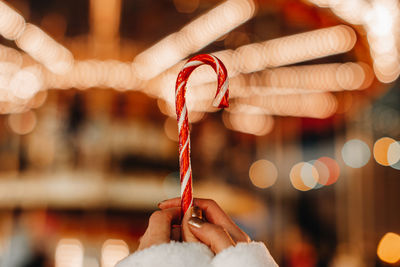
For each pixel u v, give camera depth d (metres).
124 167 5.38
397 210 6.11
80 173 5.19
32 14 6.86
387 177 6.18
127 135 5.62
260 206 6.63
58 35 6.77
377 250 5.36
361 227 6.08
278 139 9.51
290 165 10.55
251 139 10.71
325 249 6.63
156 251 0.79
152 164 5.61
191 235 0.91
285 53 5.69
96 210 4.71
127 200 4.81
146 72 5.95
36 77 5.89
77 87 5.77
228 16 5.30
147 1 6.71
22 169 6.16
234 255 0.78
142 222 4.76
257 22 6.18
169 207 1.09
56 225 4.70
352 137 6.26
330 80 5.96
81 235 4.61
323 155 10.44
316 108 7.73
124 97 5.88
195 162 8.29
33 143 5.96
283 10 4.15
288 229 7.68
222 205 5.59
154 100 6.17
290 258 6.39
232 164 10.05
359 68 4.65
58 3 6.69
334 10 3.59
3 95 6.83
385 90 5.09
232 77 7.07
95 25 6.13
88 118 5.64
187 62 1.06
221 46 6.80
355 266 5.46
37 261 4.51
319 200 9.05
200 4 6.38
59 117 5.72
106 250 4.41
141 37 7.03
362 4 3.38
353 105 6.04
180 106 1.06
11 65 6.39
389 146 6.16
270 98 8.32
